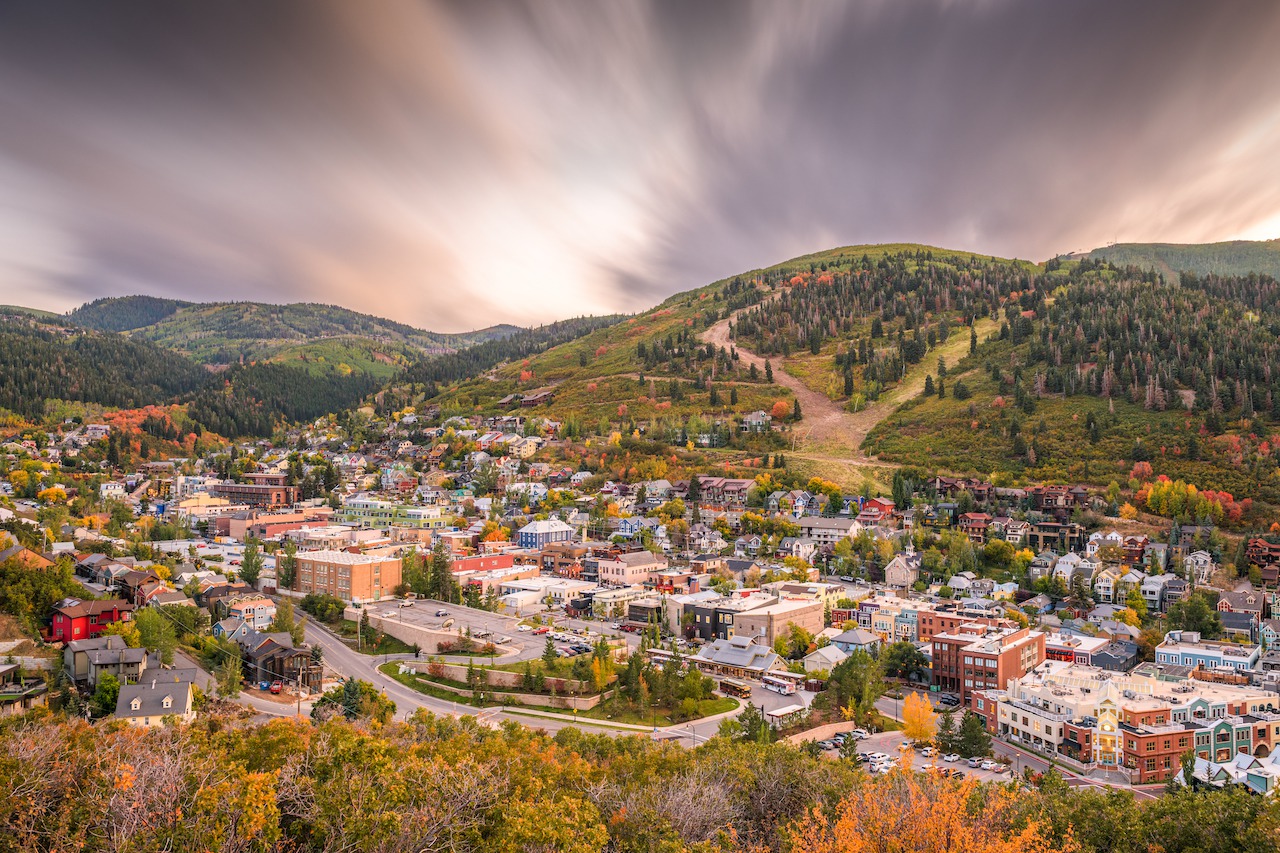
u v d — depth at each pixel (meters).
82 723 83.38
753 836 76.12
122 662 117.50
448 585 196.88
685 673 147.88
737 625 178.12
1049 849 65.31
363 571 192.88
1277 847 61.22
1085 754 126.94
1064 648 176.50
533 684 138.12
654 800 74.75
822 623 191.12
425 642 160.00
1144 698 136.50
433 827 61.91
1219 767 109.31
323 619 180.50
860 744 129.25
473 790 66.25
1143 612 199.62
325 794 62.69
